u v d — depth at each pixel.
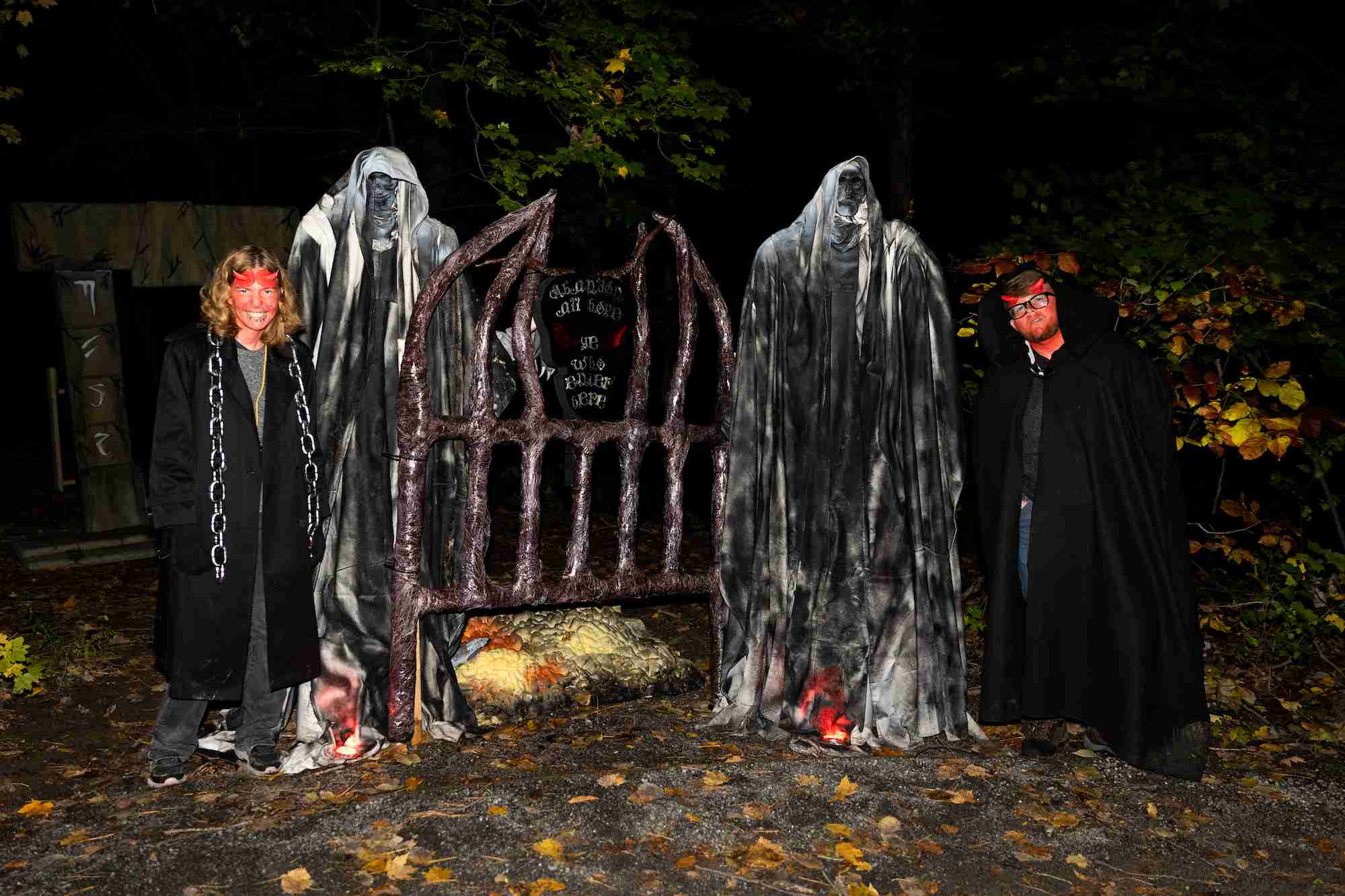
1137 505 4.14
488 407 4.21
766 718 4.52
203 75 12.89
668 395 4.72
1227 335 5.16
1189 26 8.07
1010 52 11.33
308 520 3.90
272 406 3.83
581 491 4.50
